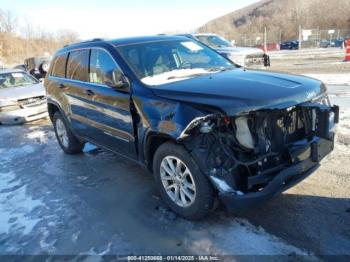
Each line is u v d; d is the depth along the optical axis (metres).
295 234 3.37
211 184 3.39
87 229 3.80
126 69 4.31
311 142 3.50
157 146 4.00
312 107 3.50
